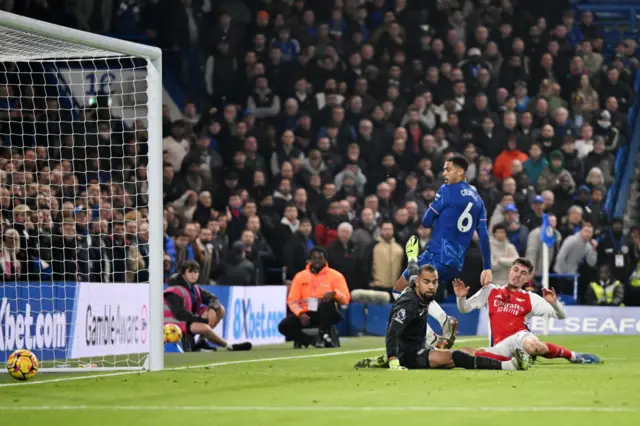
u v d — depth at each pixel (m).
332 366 31.55
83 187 53.69
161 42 65.81
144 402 20.84
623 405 19.52
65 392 23.06
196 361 34.88
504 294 30.88
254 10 68.25
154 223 29.97
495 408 19.08
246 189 58.78
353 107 63.72
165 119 60.31
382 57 67.00
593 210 60.19
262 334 48.59
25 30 27.59
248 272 50.81
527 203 59.12
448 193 31.64
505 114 63.97
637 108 70.12
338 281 44.69
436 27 68.62
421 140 61.75
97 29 64.62
